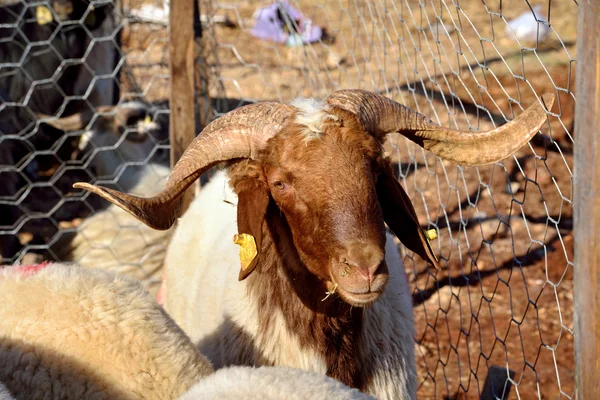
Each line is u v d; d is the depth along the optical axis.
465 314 5.16
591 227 2.26
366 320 3.09
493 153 2.77
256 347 3.14
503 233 6.13
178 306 3.80
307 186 2.62
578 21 2.23
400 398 3.21
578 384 2.39
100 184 6.86
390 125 2.83
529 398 4.18
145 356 2.71
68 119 7.88
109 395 2.63
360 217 2.55
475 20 11.33
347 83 8.46
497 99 8.47
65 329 2.69
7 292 2.80
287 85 8.97
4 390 2.37
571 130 7.73
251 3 12.66
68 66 8.27
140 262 5.35
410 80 8.60
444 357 4.73
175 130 4.80
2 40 7.78
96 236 5.62
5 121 7.65
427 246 2.92
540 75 9.27
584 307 2.33
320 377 2.41
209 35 6.17
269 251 3.03
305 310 3.00
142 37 9.98
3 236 6.21
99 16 8.17
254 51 10.55
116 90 8.62
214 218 3.77
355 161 2.62
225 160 2.79
